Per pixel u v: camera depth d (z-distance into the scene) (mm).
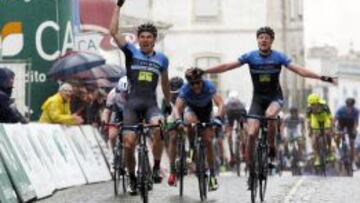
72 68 36812
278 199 24922
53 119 32062
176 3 102062
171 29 102188
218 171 41375
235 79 99875
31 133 27562
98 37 43562
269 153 24688
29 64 37938
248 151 23812
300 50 114000
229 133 44000
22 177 24641
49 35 38625
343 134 43625
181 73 102188
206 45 102438
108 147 35594
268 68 24375
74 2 41938
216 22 102312
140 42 23969
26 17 38625
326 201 24438
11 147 24734
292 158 45531
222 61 102250
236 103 44375
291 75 111062
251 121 24000
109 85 40344
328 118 40938
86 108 38031
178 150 27406
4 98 28125
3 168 23016
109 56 45062
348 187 29359
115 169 27016
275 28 103375
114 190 27031
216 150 41406
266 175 24109
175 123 26859
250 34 102312
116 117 28641
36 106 38344
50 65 38531
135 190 25734
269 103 24438
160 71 24031
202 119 26766
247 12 102375
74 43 39531
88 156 33062
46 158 28172
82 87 37469
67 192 27984
